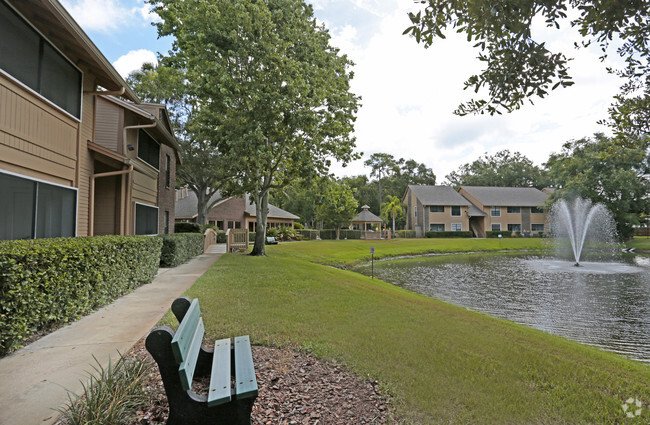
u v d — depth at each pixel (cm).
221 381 227
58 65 697
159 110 1444
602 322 820
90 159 856
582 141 3697
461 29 191
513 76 188
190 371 216
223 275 924
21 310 351
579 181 3428
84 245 485
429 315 620
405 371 348
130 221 1100
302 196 4578
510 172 6425
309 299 670
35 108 623
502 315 882
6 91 544
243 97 1391
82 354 346
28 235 604
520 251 3200
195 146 2539
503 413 278
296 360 372
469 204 4572
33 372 302
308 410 271
